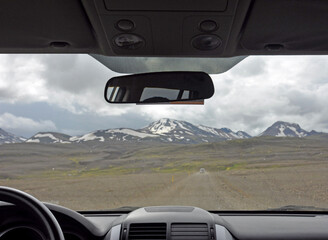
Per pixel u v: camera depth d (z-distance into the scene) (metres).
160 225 2.47
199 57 2.94
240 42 2.68
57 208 2.32
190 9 2.11
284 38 2.62
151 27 2.35
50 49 2.90
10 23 2.43
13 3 2.17
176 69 3.08
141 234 2.45
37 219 1.53
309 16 2.28
